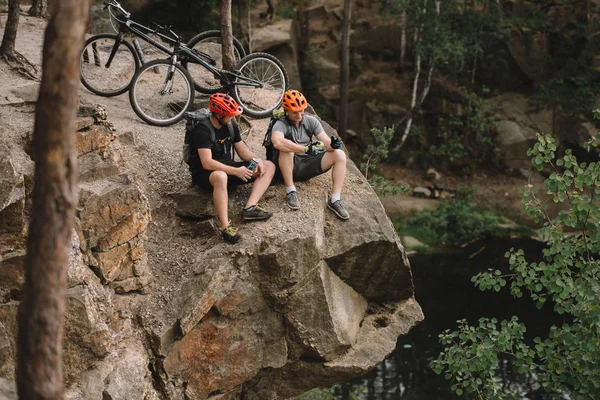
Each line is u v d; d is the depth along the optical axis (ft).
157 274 22.49
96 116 22.58
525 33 72.84
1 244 19.26
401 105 71.67
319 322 23.25
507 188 69.00
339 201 24.06
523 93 73.72
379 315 26.11
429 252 59.98
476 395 28.94
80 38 11.70
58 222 11.91
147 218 22.17
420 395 42.68
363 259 24.44
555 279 26.94
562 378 27.68
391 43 74.23
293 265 22.47
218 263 22.00
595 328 27.09
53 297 11.98
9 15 30.12
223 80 29.45
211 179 22.35
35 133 11.85
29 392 11.93
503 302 53.83
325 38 74.18
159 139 26.86
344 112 68.33
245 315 22.38
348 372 24.16
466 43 70.33
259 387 24.07
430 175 69.82
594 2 73.51
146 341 21.33
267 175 23.17
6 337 18.48
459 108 71.56
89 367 19.76
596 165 26.63
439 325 50.34
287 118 23.36
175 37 29.35
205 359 21.93
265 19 71.26
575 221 27.14
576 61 72.33
